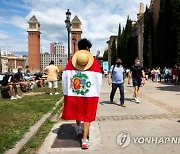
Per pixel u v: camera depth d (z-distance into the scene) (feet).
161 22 139.13
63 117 19.40
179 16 118.42
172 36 122.31
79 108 19.03
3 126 24.30
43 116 29.17
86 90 18.98
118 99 46.14
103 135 21.75
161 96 50.03
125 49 230.68
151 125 25.03
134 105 38.58
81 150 18.15
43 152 17.85
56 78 55.98
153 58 154.20
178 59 117.80
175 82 89.71
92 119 18.99
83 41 19.63
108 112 32.78
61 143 19.85
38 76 85.30
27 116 29.22
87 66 19.13
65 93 19.40
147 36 157.69
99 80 19.08
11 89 49.34
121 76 38.63
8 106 37.55
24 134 21.04
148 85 84.48
